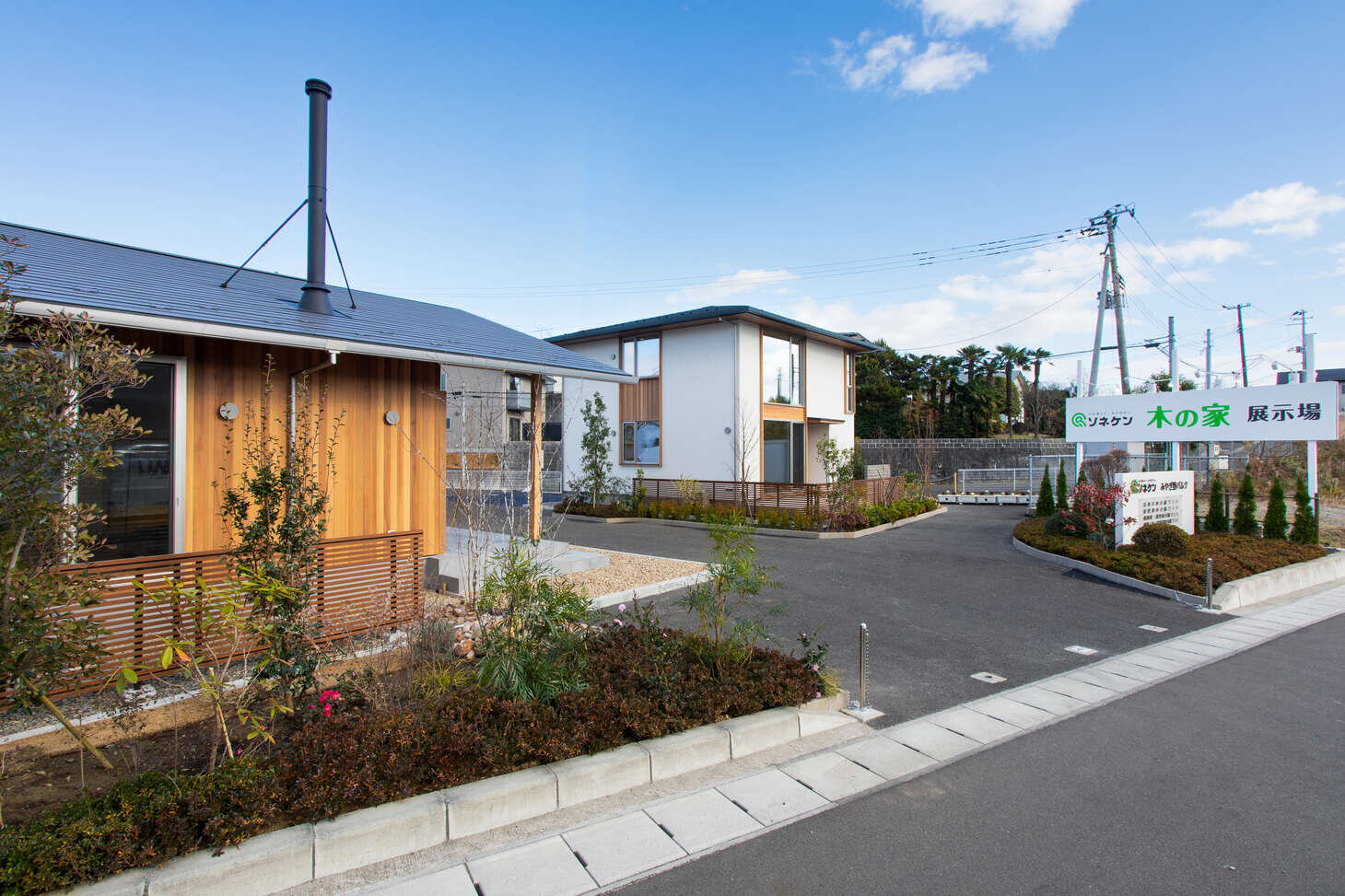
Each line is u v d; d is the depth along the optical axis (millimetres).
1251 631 6750
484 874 2760
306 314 6625
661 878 2768
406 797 3062
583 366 8219
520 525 11516
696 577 8305
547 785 3256
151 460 5438
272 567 3553
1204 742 4172
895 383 36875
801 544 12172
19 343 4660
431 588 7145
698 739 3770
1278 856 2965
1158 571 8547
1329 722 4508
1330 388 10812
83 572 4027
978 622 7004
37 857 2383
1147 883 2768
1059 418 42500
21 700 2754
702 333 18219
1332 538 11711
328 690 3652
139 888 2402
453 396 9852
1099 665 5695
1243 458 20531
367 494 6910
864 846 3014
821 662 4965
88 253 7094
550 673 4059
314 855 2693
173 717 3904
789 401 19719
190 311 5133
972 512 18141
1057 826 3199
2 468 2650
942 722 4477
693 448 18328
